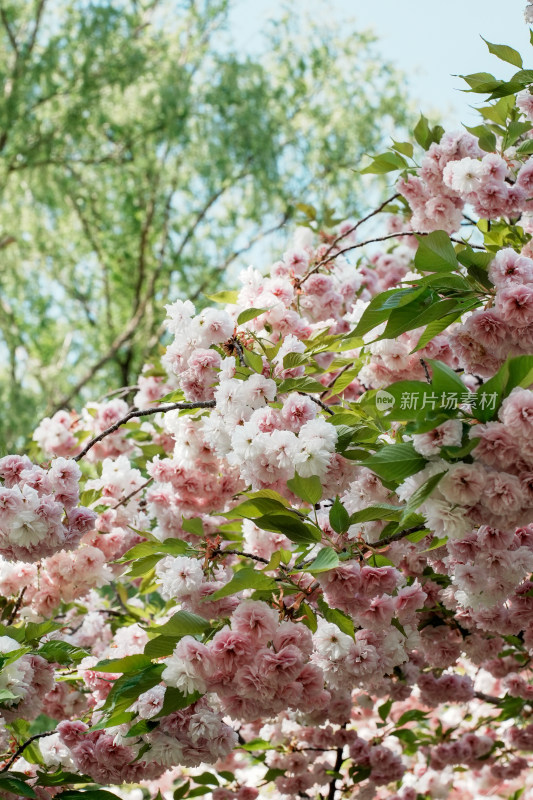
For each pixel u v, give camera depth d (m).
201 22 13.14
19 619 3.54
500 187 3.07
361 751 4.29
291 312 3.26
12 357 12.88
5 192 10.80
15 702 2.79
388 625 2.46
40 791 2.91
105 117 10.73
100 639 4.21
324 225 5.32
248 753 4.90
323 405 2.85
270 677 2.19
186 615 2.29
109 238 13.13
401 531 2.34
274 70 13.58
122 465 3.69
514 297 2.27
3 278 12.06
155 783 5.52
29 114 10.17
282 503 2.29
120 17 10.92
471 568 2.48
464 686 4.14
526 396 1.84
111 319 14.22
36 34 11.02
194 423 3.32
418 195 3.43
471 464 1.86
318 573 2.31
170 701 2.29
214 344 3.11
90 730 2.41
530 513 1.93
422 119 3.43
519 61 2.96
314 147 12.77
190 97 11.31
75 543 2.92
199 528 2.54
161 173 11.62
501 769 5.06
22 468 2.88
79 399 12.91
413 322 2.23
